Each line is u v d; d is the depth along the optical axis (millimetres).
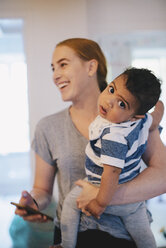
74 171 1001
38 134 1096
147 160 937
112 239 900
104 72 1117
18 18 2830
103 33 3148
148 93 766
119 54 3172
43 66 2797
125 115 792
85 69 1022
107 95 808
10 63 4746
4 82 4758
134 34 3197
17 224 1141
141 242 885
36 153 1109
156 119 943
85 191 850
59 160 1024
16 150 4684
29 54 2795
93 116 1048
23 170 4641
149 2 3197
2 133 4715
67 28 2848
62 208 974
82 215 927
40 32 2818
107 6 3146
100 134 819
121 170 797
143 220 896
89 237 912
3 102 4746
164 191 871
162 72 3318
